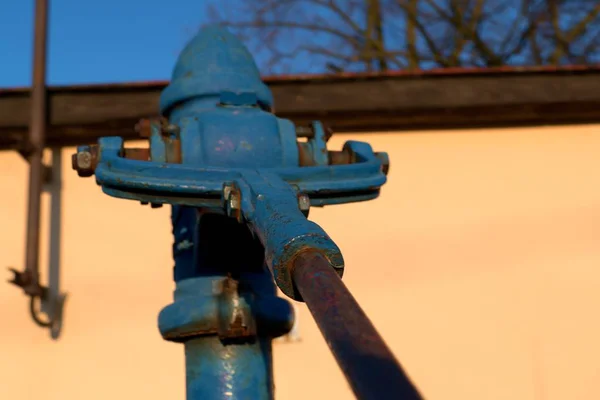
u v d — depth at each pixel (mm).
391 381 665
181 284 1688
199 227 1624
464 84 4074
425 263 4043
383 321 3945
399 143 4203
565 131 4266
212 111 1697
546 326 3979
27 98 4012
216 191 1465
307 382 3854
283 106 3980
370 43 12422
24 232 4039
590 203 4156
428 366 3896
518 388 3895
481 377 3898
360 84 4035
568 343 3961
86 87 3969
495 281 4035
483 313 3986
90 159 1618
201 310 1601
